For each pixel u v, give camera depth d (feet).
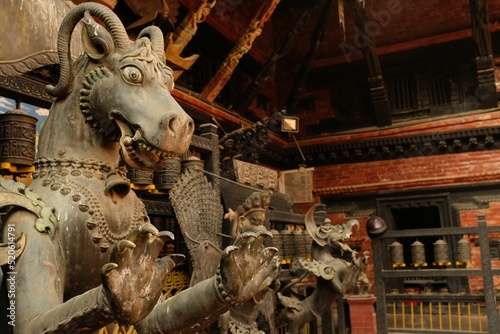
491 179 34.53
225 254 4.45
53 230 5.30
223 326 9.56
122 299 3.98
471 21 33.50
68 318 4.27
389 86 39.68
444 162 35.99
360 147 38.22
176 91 27.78
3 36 8.80
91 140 6.02
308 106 41.47
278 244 15.23
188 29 25.55
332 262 14.76
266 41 41.01
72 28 6.14
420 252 23.90
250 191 15.10
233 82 36.83
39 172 5.96
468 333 19.43
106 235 5.74
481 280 33.42
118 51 5.84
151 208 11.57
